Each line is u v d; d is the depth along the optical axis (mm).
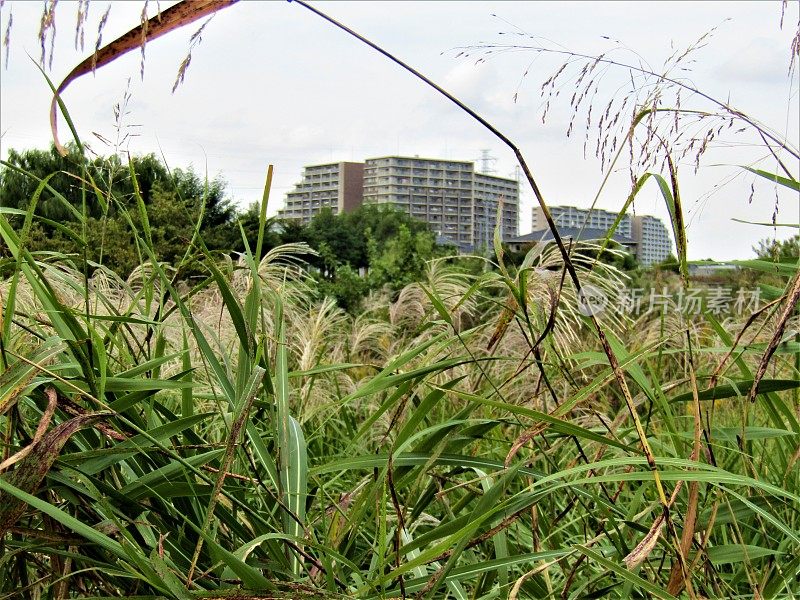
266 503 1865
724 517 1729
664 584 1848
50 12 1178
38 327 1892
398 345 5539
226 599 1361
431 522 2229
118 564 1538
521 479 2537
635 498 1953
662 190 1584
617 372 1460
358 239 39656
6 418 1753
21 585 1727
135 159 1789
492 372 4016
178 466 1628
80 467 1592
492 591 1806
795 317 1867
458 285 4543
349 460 1849
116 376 1732
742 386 1748
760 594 1660
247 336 1683
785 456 2395
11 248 1599
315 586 1573
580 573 2090
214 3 1286
